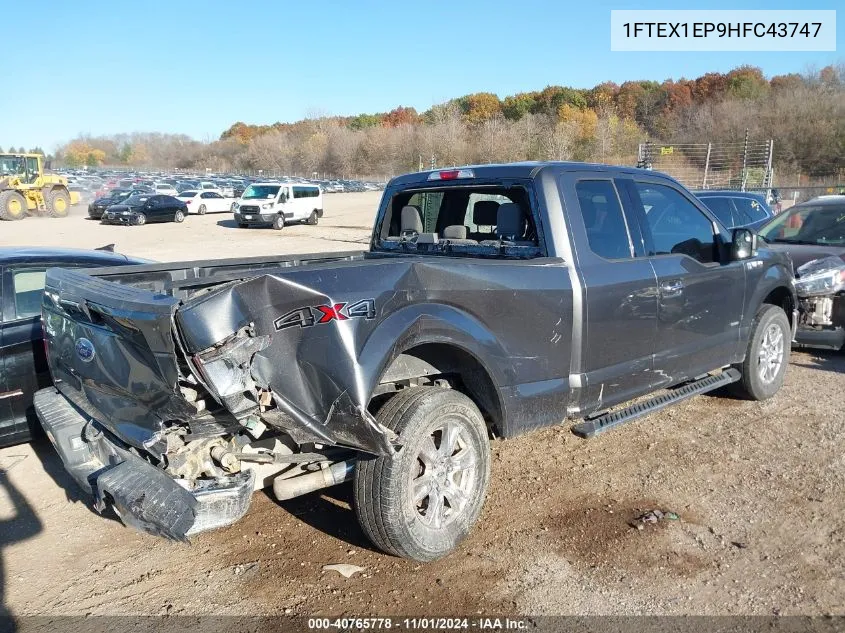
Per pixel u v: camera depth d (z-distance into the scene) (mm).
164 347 2846
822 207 8641
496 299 3717
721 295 5230
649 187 4883
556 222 4176
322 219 36438
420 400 3424
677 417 5617
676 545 3680
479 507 3746
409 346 3309
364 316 3145
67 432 3701
